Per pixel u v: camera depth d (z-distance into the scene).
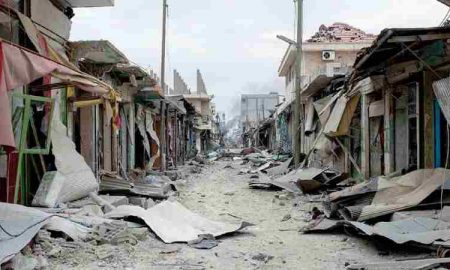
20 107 8.48
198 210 12.34
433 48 9.93
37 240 6.68
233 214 11.66
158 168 24.08
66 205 9.04
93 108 13.49
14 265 5.72
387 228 7.39
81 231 7.50
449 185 8.55
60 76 7.17
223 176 23.97
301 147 28.88
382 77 13.45
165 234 8.21
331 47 30.39
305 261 6.95
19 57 6.28
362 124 15.84
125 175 17.27
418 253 6.95
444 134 10.40
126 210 8.99
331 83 18.72
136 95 20.27
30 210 6.85
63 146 9.71
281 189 16.81
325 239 8.41
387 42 9.34
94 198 9.95
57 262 6.39
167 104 26.53
